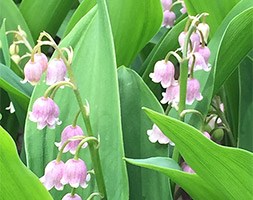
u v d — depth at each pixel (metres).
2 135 0.12
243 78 0.20
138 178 0.17
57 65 0.16
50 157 0.18
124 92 0.18
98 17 0.17
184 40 0.16
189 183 0.14
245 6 0.19
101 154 0.17
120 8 0.20
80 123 0.18
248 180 0.13
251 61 0.20
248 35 0.17
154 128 0.17
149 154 0.18
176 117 0.19
